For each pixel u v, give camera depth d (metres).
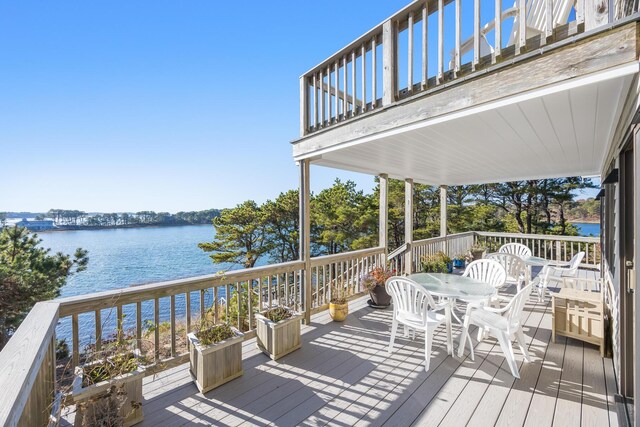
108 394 1.82
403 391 2.43
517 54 1.98
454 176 6.42
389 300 4.64
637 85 1.48
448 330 3.06
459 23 2.30
